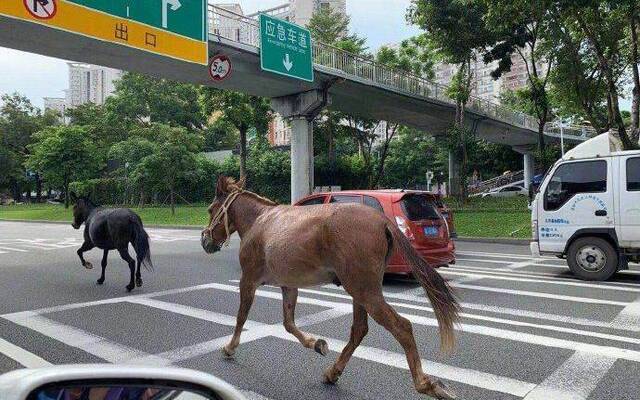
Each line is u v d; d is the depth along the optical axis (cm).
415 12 2794
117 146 4106
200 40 1469
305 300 857
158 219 3250
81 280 1091
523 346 586
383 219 440
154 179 3528
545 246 1068
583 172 1032
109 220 973
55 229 2856
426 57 3438
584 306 786
